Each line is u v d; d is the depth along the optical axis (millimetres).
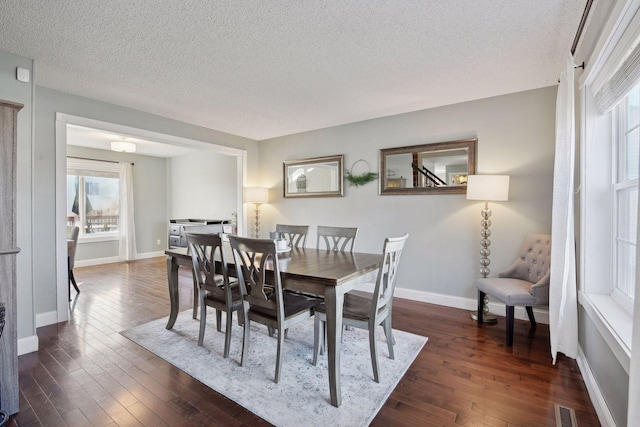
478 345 2566
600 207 2078
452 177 3523
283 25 2035
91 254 6227
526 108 3123
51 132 3088
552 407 1775
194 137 4395
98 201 6414
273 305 2072
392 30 2084
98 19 1971
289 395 1890
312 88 3076
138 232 6965
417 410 1752
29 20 1976
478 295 3035
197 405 1799
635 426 1047
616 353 1424
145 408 1771
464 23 2004
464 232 3486
